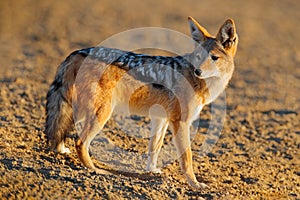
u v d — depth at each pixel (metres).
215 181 26.09
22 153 25.11
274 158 31.52
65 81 25.14
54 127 25.48
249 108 41.91
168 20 76.94
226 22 25.84
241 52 62.16
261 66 56.41
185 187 24.39
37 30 65.25
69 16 75.56
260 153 32.19
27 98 38.34
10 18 70.25
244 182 26.59
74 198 20.64
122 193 21.80
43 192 20.70
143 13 81.44
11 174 21.66
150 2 91.31
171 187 23.48
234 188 25.39
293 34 74.00
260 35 72.00
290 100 45.06
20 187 20.80
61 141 25.89
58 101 25.34
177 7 88.19
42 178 21.89
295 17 85.94
